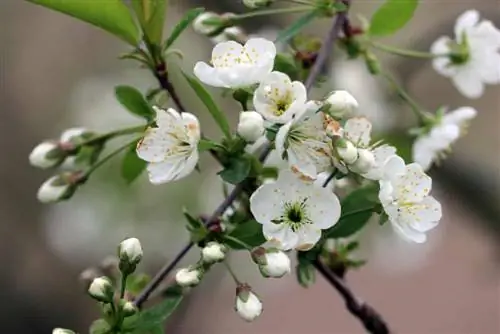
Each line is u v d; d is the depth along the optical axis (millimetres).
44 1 790
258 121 751
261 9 878
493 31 883
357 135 766
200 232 773
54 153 812
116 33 796
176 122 764
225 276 1220
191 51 1044
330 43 812
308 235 757
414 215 772
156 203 1106
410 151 872
